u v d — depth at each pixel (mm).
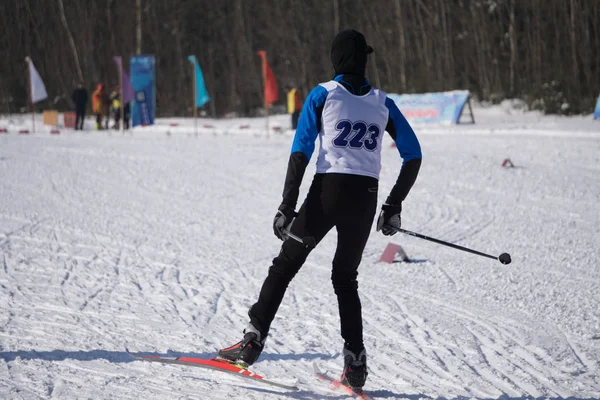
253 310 13141
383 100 13070
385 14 139750
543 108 101875
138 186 42031
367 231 12977
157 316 18594
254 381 13820
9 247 26594
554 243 28906
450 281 23219
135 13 148125
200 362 13250
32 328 16812
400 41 136625
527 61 116375
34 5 143125
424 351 16188
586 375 14633
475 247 28547
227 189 41656
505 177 43938
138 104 89625
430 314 19344
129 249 27375
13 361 14289
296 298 20906
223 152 57031
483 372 14797
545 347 16453
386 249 26500
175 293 21203
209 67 156125
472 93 123125
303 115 12711
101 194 39312
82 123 90375
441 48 130750
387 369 14891
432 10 132250
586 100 99812
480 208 36219
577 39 108500
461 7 127000
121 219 33219
